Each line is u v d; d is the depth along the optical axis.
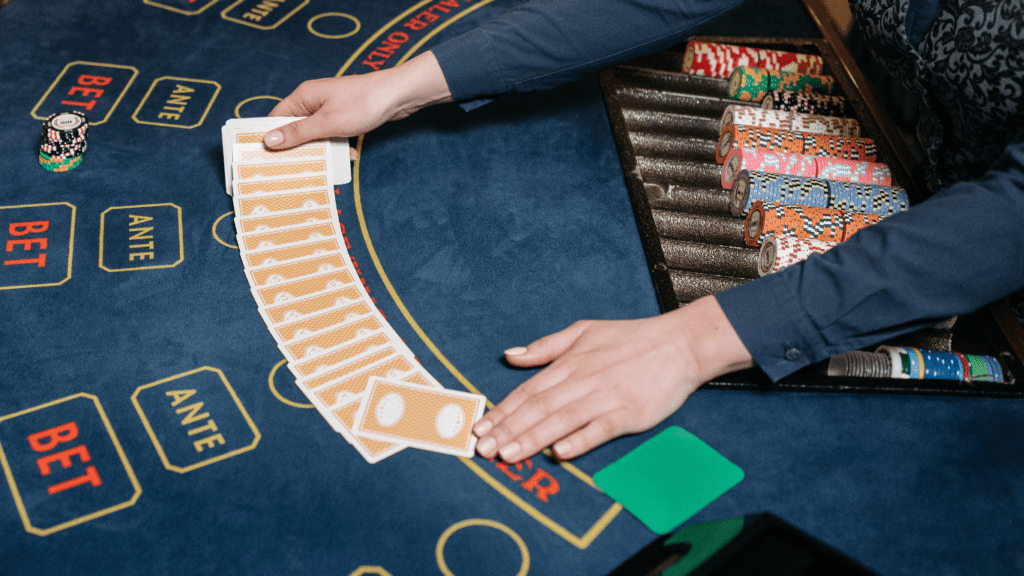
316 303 1.00
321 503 0.85
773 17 1.50
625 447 0.91
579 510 0.87
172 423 0.90
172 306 0.99
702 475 0.89
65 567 0.81
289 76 1.28
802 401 0.96
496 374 0.96
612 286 1.05
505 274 1.05
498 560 0.83
